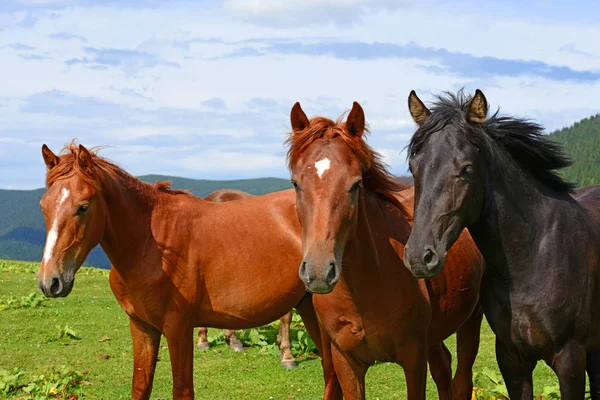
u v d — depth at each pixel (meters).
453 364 7.77
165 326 4.96
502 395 5.79
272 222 5.39
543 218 4.11
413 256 3.68
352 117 4.00
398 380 6.96
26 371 7.07
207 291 5.11
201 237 5.12
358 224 4.00
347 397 4.43
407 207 5.07
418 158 3.88
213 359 7.96
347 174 3.79
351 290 4.10
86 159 4.66
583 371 4.08
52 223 4.56
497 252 4.10
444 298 4.62
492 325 4.28
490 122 4.19
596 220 4.39
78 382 6.72
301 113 4.11
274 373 7.33
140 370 5.15
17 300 11.13
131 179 5.06
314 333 5.62
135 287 4.92
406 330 4.25
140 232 4.95
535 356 4.19
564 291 3.99
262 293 5.23
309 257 3.62
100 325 9.58
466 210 3.84
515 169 4.14
